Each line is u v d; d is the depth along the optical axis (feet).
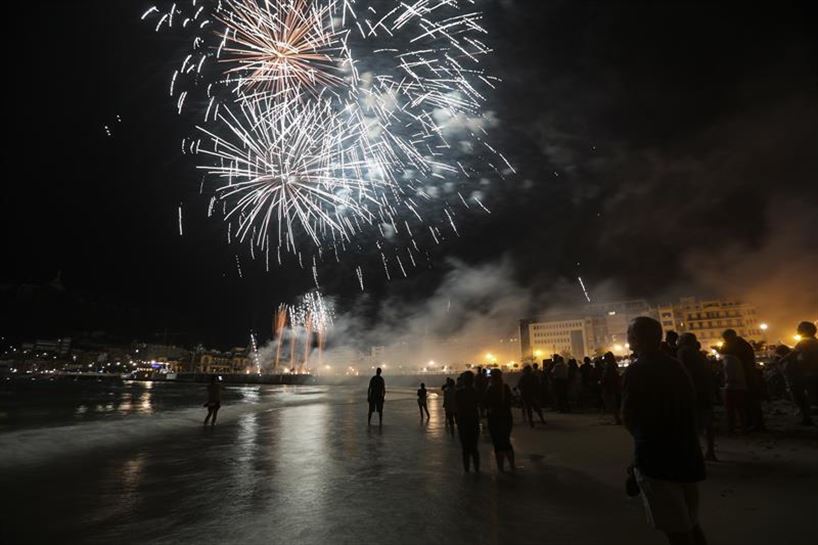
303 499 20.80
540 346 354.13
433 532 15.55
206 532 16.74
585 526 15.12
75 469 29.63
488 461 28.71
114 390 292.20
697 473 9.55
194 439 43.39
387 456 31.78
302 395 180.96
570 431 37.35
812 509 14.75
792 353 31.48
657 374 10.03
